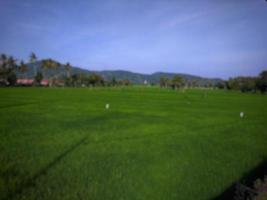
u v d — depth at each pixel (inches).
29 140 522.6
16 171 347.6
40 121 758.5
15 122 727.1
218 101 1995.6
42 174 340.8
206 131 692.7
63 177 333.1
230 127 769.6
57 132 611.2
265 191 203.2
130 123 780.0
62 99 1627.7
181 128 725.3
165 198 285.6
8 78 4414.4
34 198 273.0
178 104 1578.5
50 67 5388.8
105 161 403.9
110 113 997.2
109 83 6348.4
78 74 5895.7
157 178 341.1
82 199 275.3
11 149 452.4
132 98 1995.6
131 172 360.2
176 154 457.7
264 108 1459.2
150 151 471.2
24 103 1285.7
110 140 547.8
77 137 564.4
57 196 279.7
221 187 317.7
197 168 385.7
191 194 297.7
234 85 5777.6
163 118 914.7
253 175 361.1
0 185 300.8
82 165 381.7
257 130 726.5
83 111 1033.5
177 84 5979.3
